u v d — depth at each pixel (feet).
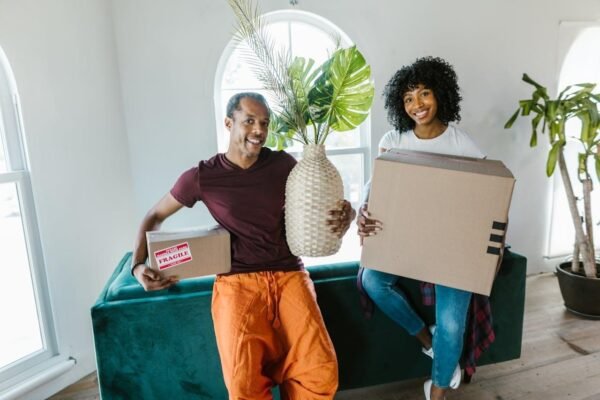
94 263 7.11
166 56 7.61
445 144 5.21
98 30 7.03
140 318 4.74
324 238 4.39
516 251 10.03
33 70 6.03
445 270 4.30
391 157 4.46
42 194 6.24
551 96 9.58
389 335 5.54
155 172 7.96
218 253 4.37
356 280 5.34
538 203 9.95
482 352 5.64
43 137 6.22
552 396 5.72
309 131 5.80
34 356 6.26
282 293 4.38
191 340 4.86
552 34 9.27
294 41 8.46
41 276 6.36
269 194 4.58
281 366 4.32
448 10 8.57
